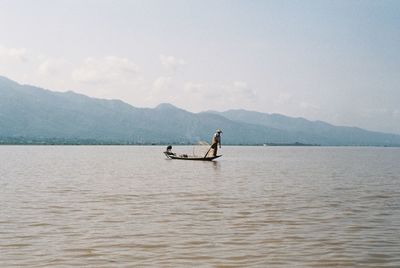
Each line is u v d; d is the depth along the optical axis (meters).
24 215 30.33
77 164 104.56
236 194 44.09
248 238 24.08
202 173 76.25
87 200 38.41
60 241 23.00
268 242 23.22
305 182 59.69
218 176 69.44
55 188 47.97
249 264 19.39
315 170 90.06
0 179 58.66
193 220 29.14
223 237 24.25
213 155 115.25
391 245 22.78
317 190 48.91
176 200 39.03
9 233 24.67
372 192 47.16
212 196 42.25
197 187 50.97
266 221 29.02
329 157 191.12
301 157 187.62
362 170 91.44
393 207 35.66
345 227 27.20
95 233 24.95
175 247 22.03
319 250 21.73
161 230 25.94
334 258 20.41
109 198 39.97
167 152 126.75
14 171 75.69
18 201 37.16
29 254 20.52
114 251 21.20
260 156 197.12
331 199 40.69
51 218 29.33
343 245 22.72
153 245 22.39
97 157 158.25
